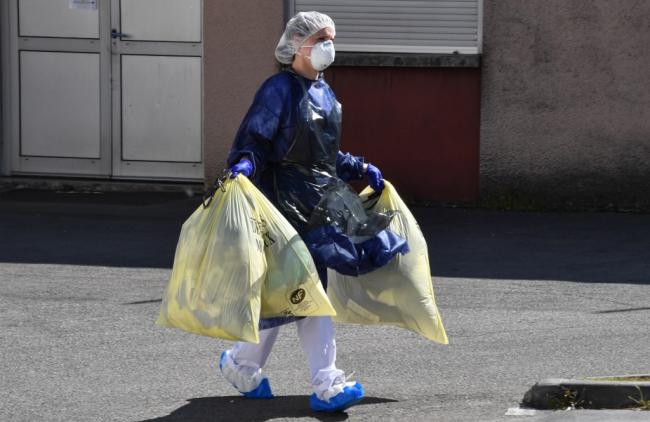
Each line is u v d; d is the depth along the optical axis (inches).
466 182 1393.9
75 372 742.5
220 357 756.0
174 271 628.4
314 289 619.8
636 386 652.7
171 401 680.4
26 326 859.4
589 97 1362.0
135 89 1438.2
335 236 637.9
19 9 1441.9
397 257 671.1
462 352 791.7
